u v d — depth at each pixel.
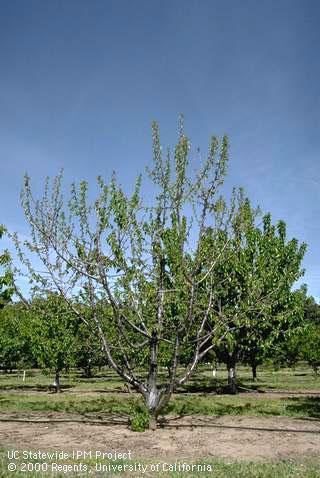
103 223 12.70
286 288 23.31
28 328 28.23
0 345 35.12
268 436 11.72
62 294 12.98
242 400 20.59
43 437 11.48
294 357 36.34
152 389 12.88
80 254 12.77
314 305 68.69
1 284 14.29
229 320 14.27
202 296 14.34
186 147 12.59
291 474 7.93
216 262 12.73
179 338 12.80
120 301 12.98
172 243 12.82
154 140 12.70
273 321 23.88
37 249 12.82
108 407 17.73
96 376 43.72
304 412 16.22
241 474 7.90
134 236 12.86
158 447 10.38
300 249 25.03
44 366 25.83
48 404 18.58
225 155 12.68
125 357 13.10
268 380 35.38
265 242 23.42
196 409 17.11
